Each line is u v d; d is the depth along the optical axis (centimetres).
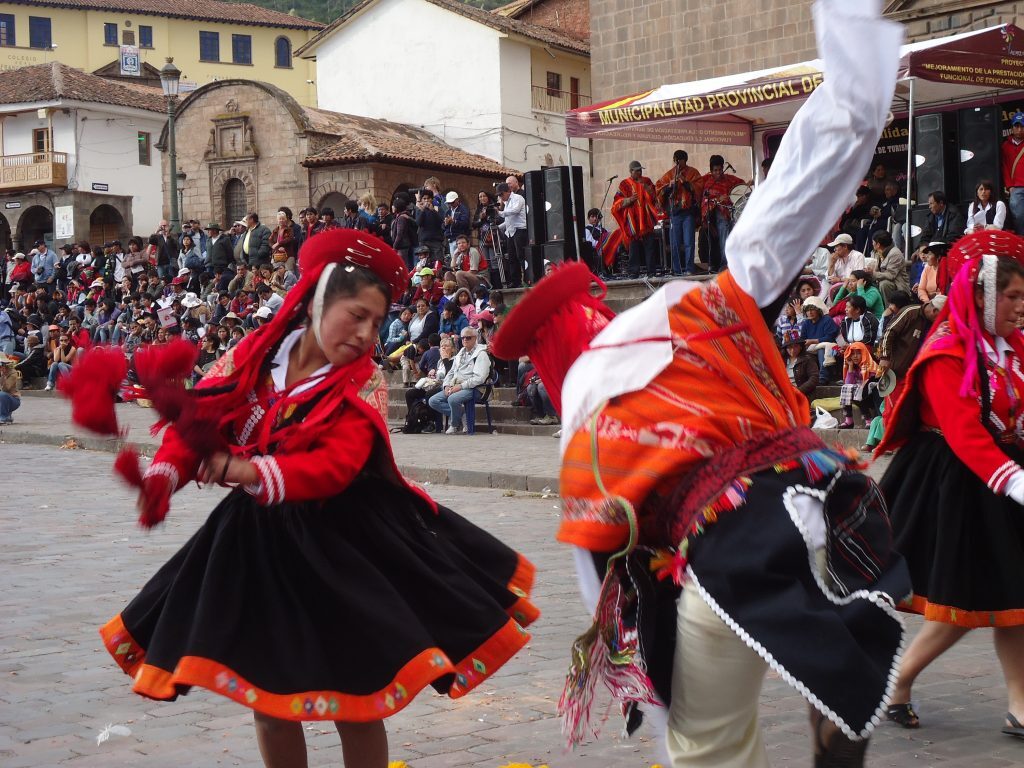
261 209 3759
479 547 368
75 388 314
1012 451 428
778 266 278
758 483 268
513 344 314
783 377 285
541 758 450
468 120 3888
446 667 319
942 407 424
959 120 1614
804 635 254
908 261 1518
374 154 3441
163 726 494
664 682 285
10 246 5241
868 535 273
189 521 1060
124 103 4984
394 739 475
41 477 1424
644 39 2450
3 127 5047
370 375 343
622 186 2008
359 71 4091
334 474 324
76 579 805
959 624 441
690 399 275
